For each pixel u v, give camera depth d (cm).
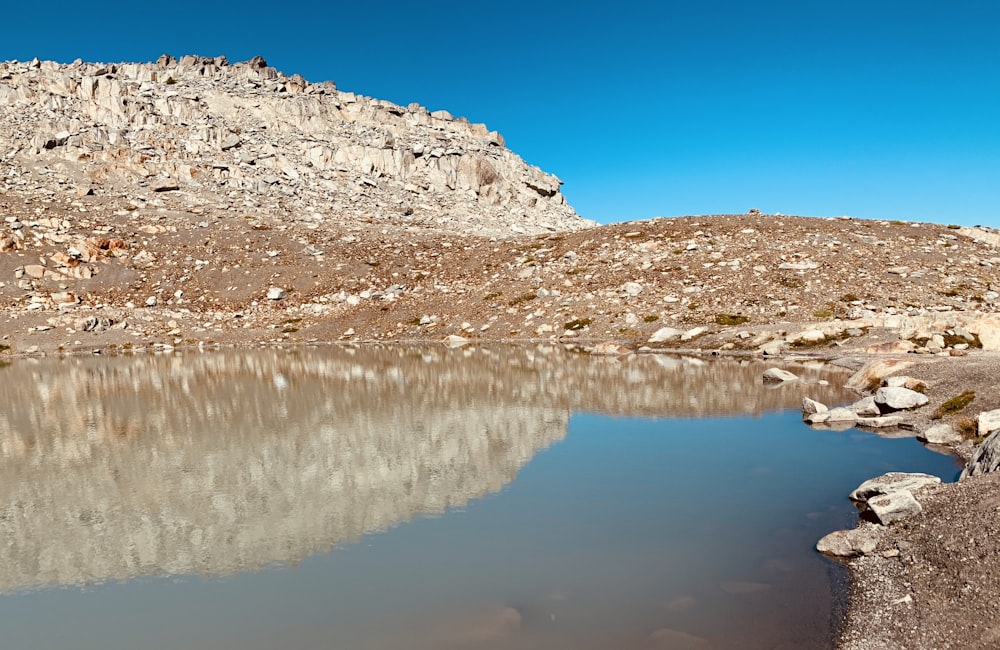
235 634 1104
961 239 8862
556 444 2512
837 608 1084
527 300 8325
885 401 2792
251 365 5919
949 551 1155
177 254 10588
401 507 1789
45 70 17138
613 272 8500
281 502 1881
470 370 5025
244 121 18075
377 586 1273
